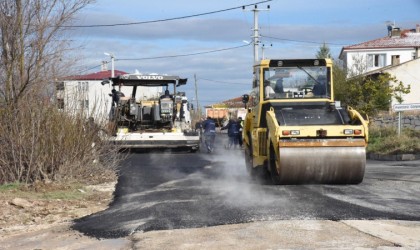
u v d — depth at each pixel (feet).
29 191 40.27
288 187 38.81
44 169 43.60
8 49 46.24
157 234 26.61
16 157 43.04
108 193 40.24
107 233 27.89
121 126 72.64
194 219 29.40
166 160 63.62
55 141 43.83
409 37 191.62
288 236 25.13
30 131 43.29
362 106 102.17
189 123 81.66
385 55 181.57
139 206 34.01
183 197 36.32
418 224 27.14
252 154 46.78
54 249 25.58
